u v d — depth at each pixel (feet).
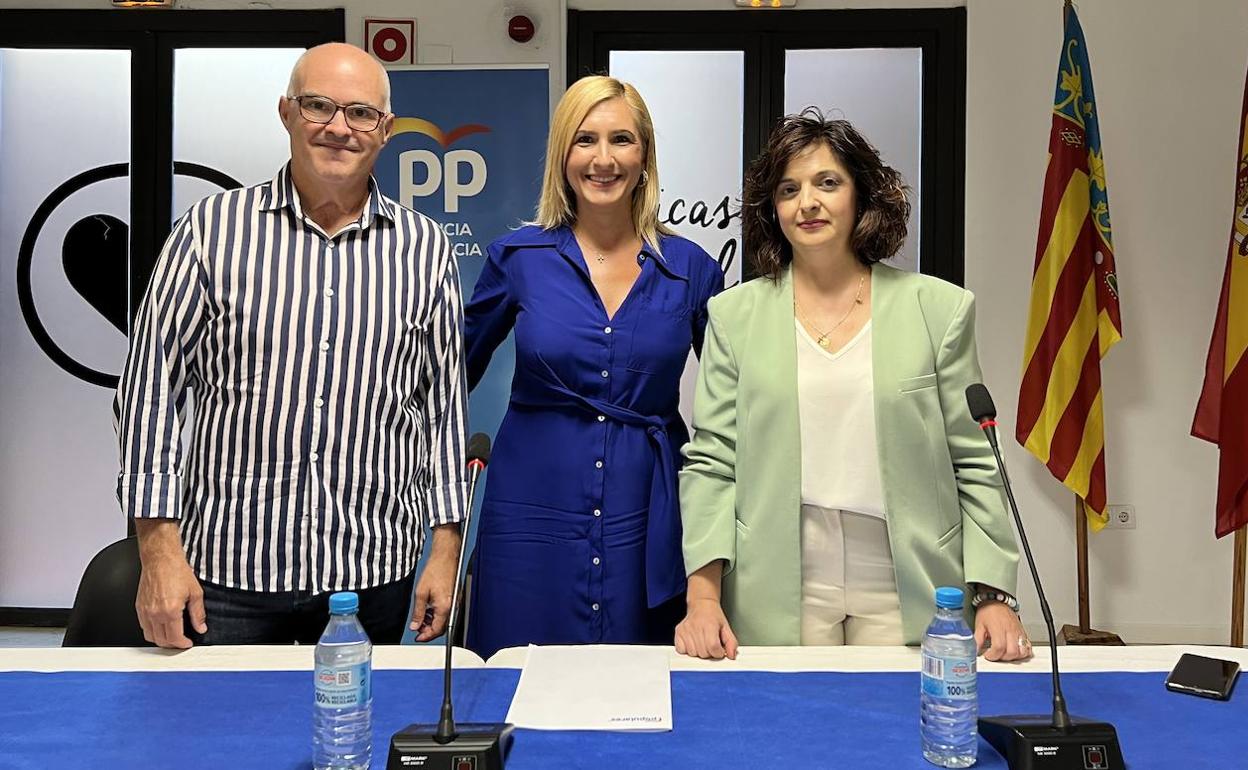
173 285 5.62
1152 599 13.42
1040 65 13.14
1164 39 13.08
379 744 3.97
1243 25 13.01
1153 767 3.73
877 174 5.74
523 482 6.89
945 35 13.32
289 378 5.73
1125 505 13.42
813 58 13.67
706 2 13.42
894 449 5.50
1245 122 11.59
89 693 4.53
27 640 13.64
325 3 13.46
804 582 5.73
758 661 5.04
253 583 5.71
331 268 5.87
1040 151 13.17
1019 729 3.79
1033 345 12.32
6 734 4.07
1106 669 4.87
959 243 13.47
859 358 5.66
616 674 4.78
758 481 5.70
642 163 7.02
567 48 13.44
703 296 7.19
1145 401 13.39
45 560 14.35
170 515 5.34
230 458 5.72
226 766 3.77
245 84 13.96
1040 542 13.37
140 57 13.78
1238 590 12.09
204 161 14.05
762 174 5.90
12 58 14.03
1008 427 13.37
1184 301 13.29
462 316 6.42
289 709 4.34
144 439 5.39
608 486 6.75
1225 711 4.30
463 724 3.98
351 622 3.80
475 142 13.39
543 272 7.01
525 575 6.84
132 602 6.61
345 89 5.74
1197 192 13.19
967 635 3.86
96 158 14.10
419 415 6.27
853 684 4.69
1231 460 11.62
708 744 3.97
